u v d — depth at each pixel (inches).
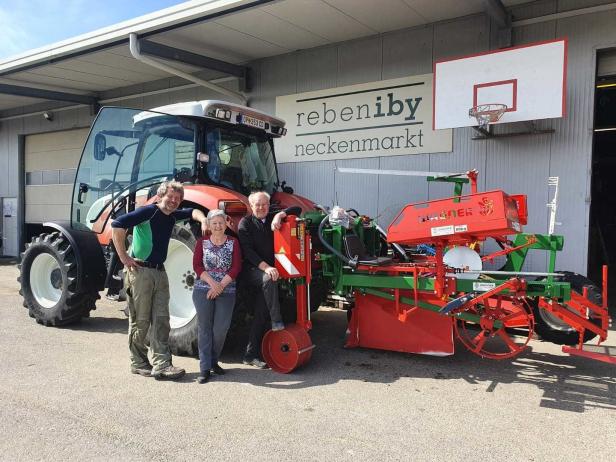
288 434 117.3
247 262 166.6
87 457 105.3
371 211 301.9
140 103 411.5
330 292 218.1
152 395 140.6
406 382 154.6
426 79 281.1
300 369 166.1
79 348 185.0
